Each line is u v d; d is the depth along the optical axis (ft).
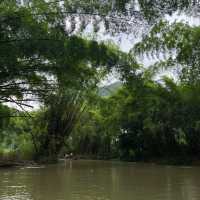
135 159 178.91
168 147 161.79
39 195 55.57
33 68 40.47
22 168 121.08
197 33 72.43
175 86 122.83
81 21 35.96
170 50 72.02
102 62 38.73
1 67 36.55
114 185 68.74
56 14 36.42
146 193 57.36
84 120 194.18
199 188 63.57
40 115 139.85
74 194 56.44
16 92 44.88
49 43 35.01
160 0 33.19
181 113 125.08
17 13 34.65
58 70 41.32
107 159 207.82
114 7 34.32
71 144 221.66
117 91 143.13
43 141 147.84
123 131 181.78
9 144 153.07
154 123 149.28
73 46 35.94
